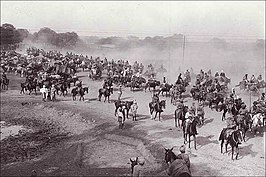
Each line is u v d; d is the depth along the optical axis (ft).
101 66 254.68
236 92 193.36
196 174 87.15
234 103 134.41
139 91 200.44
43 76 199.41
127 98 181.06
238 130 96.99
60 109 156.25
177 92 165.78
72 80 209.05
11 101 170.91
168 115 146.00
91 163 97.30
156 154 101.30
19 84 216.95
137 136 118.11
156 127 128.67
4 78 200.13
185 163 71.26
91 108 159.02
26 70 239.71
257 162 94.48
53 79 197.47
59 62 236.63
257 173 87.25
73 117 145.48
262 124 120.67
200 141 111.86
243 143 109.81
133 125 131.34
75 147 110.22
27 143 115.03
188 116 108.27
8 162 97.30
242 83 190.08
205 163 94.07
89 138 119.75
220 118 141.38
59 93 193.06
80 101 173.78
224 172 88.28
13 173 88.84
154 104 137.39
